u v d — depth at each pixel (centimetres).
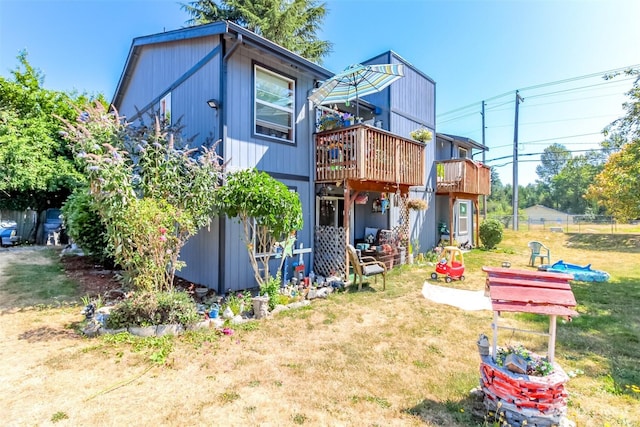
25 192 1268
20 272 768
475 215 1559
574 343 432
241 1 1723
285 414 277
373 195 1073
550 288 273
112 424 259
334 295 666
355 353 399
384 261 913
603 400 300
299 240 783
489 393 273
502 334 465
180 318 453
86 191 689
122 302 477
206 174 561
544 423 247
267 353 396
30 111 1412
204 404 289
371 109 1081
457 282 787
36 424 257
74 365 351
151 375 337
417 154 991
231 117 654
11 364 350
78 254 1002
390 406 290
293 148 777
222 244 638
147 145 524
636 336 455
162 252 487
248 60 688
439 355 396
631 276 854
